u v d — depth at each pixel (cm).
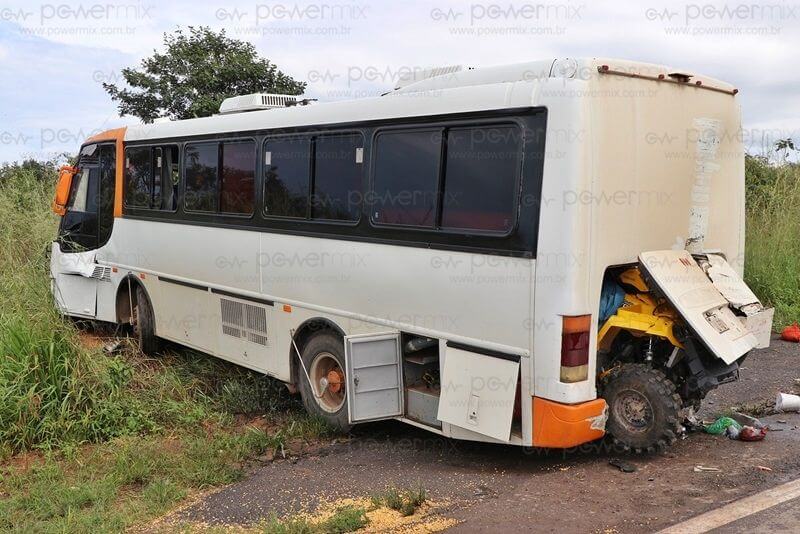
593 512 447
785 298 1080
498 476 532
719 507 442
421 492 488
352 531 445
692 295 523
